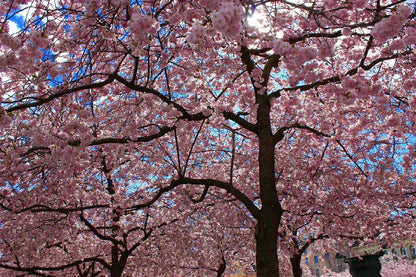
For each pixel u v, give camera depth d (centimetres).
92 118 680
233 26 316
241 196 610
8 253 937
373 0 702
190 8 498
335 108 813
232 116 666
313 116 904
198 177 1086
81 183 1017
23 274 987
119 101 849
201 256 1267
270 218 554
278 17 538
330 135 875
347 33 622
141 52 478
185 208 961
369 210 1103
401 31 514
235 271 1783
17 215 866
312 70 608
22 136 650
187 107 783
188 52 698
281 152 1047
